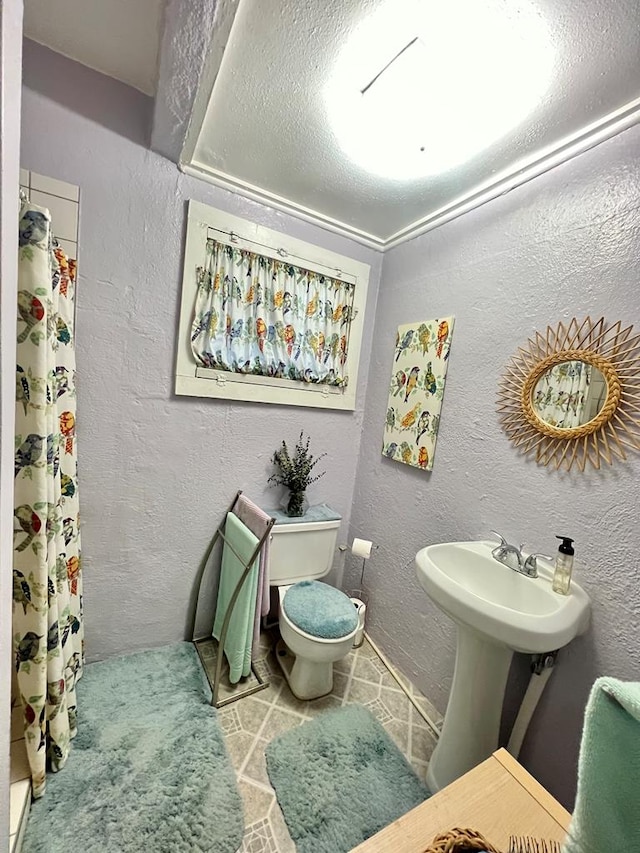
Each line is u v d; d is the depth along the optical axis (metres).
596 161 1.04
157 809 1.03
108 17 0.99
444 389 1.53
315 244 1.72
